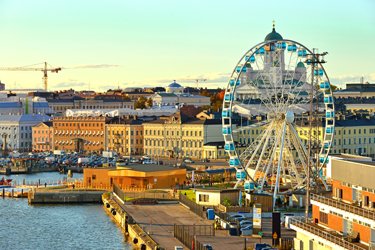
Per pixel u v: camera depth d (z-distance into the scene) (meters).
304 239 155.62
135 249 195.25
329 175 162.12
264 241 185.50
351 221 141.25
